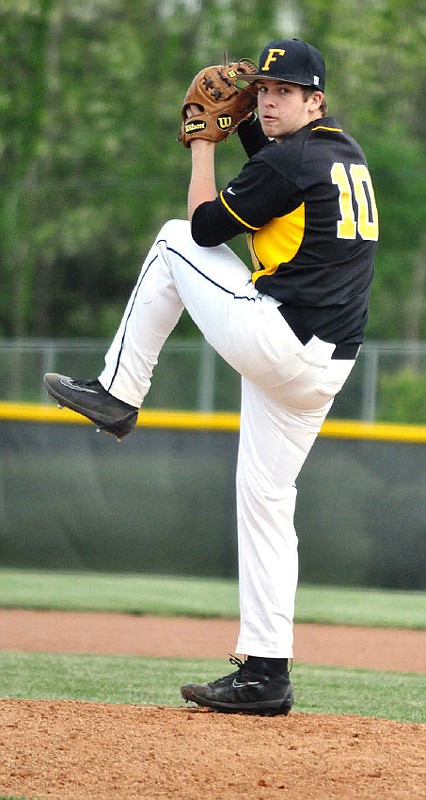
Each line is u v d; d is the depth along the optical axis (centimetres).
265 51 1380
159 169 8831
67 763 1284
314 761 1305
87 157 8881
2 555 3544
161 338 1477
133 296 1476
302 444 1462
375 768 1289
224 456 3422
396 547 3334
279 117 1373
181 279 1424
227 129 1421
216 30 8375
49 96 8456
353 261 1381
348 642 2664
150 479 3462
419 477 3322
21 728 1395
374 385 4678
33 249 9219
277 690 1487
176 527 3450
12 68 8262
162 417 3462
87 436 3500
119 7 8731
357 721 1484
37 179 8919
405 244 9819
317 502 3388
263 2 8375
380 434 3344
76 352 5119
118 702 1861
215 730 1408
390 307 10319
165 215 8994
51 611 3009
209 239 1386
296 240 1356
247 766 1285
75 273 10594
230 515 3416
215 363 5262
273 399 1434
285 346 1366
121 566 3478
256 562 1477
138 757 1305
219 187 8744
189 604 3141
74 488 3503
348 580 3362
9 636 2639
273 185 1342
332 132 1379
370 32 8381
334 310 1377
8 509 3534
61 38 8506
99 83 8631
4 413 3544
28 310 9881
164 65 8575
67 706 1509
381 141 9575
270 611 1477
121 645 2555
